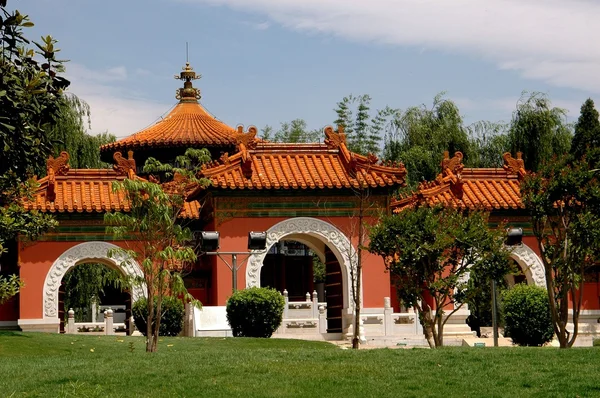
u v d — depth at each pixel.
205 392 18.83
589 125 48.34
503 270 28.25
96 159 49.38
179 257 25.16
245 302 32.62
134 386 19.25
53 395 18.67
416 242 27.81
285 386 19.20
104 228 37.50
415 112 57.56
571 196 27.61
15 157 22.30
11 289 30.59
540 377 19.84
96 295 47.81
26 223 30.70
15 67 21.72
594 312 39.59
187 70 53.75
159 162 44.50
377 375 20.14
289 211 37.00
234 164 36.84
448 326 37.97
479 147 57.66
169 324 34.81
